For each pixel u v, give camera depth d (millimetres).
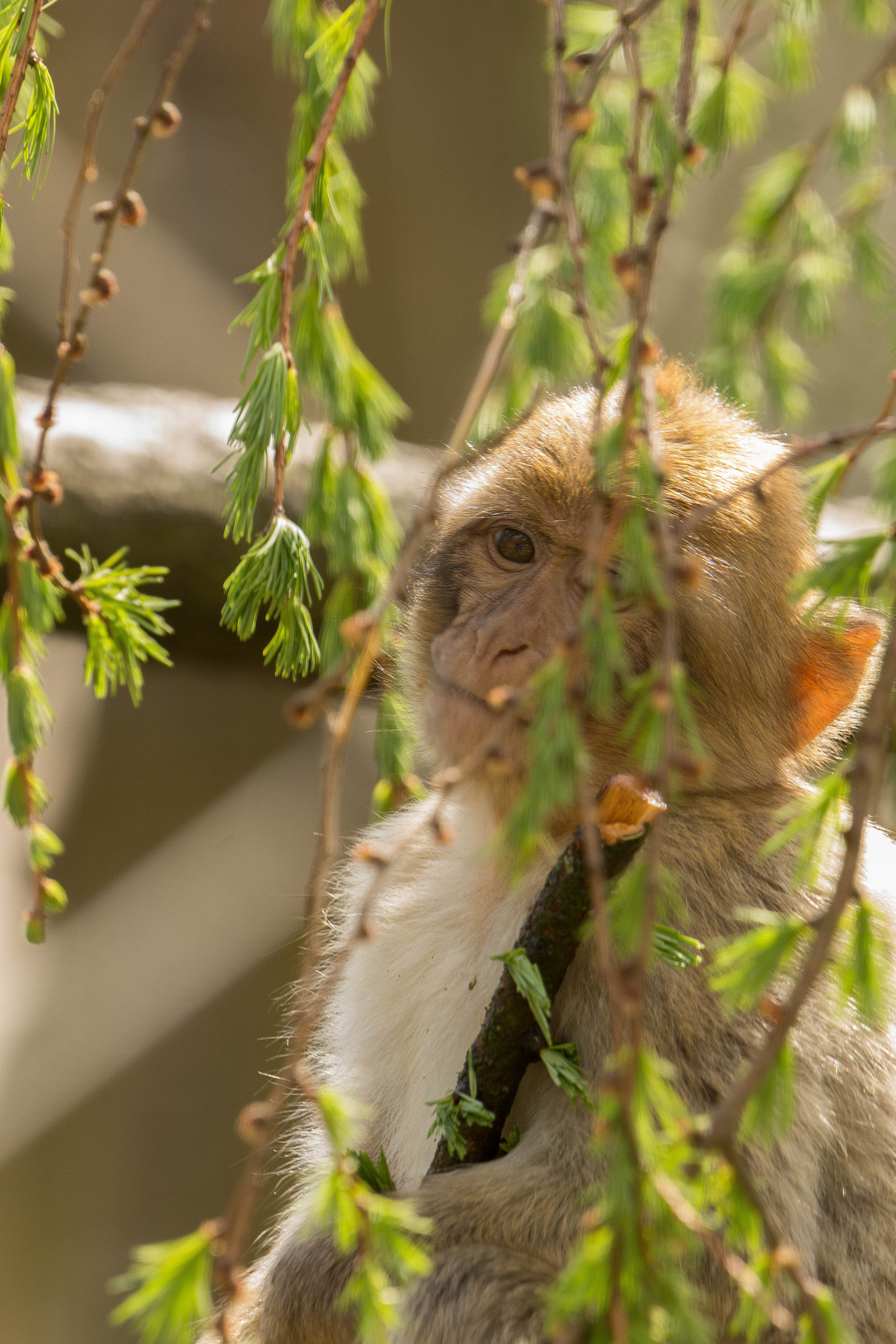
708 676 5828
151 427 10250
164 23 19812
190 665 10570
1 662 4699
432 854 6742
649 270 3135
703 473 5969
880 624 6414
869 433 3281
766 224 10820
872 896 5871
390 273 19188
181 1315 2881
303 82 6047
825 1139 5344
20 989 19969
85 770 20750
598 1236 2764
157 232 20156
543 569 6035
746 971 3127
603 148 8891
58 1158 19312
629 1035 2766
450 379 19453
